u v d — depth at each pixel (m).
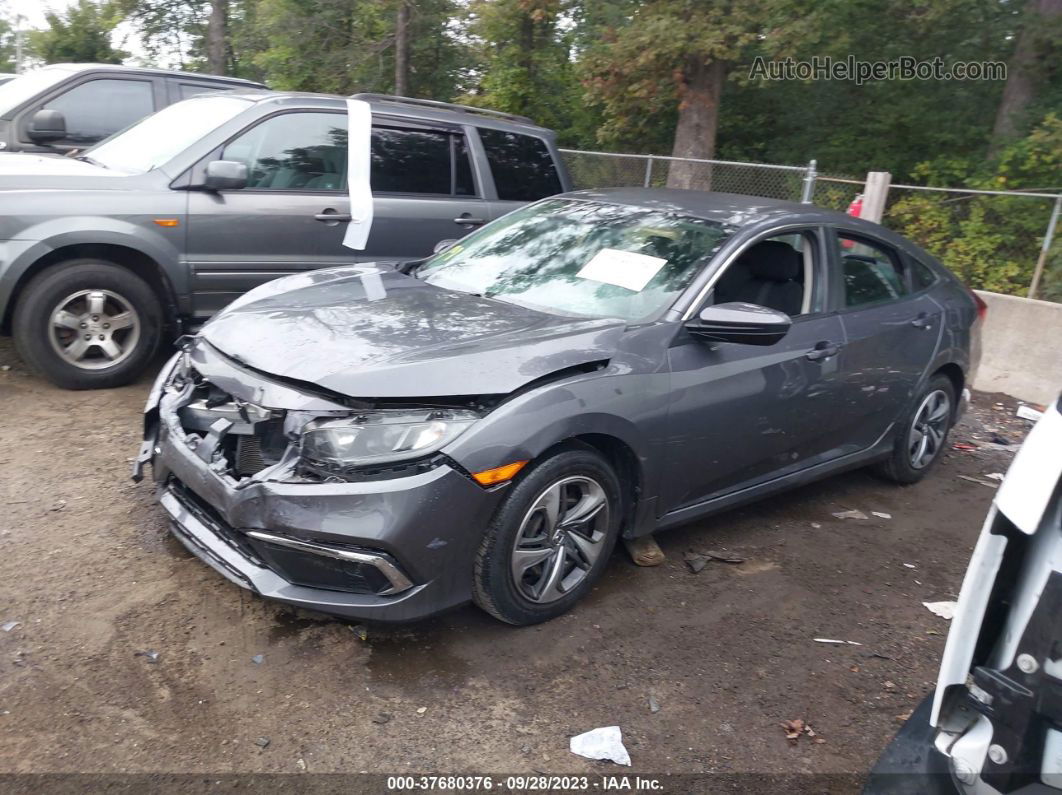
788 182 10.17
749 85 14.42
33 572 3.78
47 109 7.98
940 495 5.70
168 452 3.72
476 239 5.15
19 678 3.14
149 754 2.87
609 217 4.81
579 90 17.77
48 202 5.56
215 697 3.15
